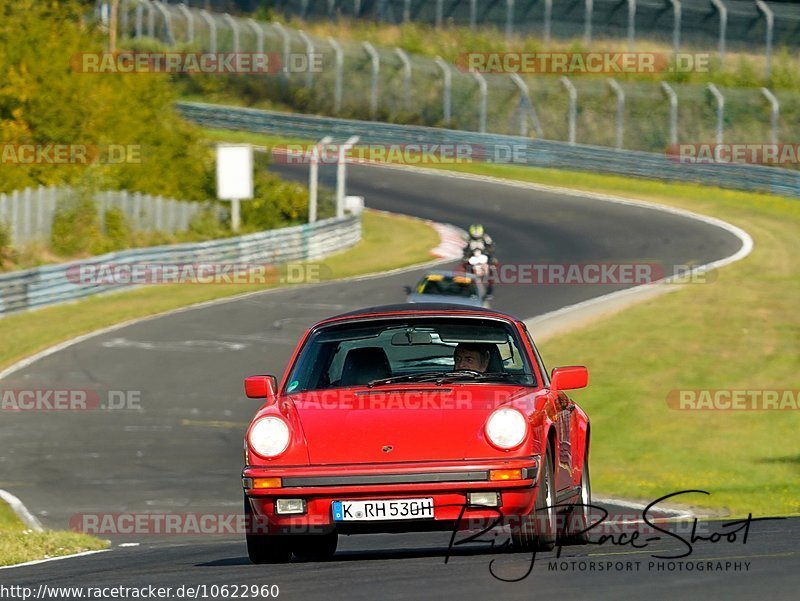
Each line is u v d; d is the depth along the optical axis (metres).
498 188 190.75
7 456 60.75
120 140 152.25
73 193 126.56
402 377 26.94
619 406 75.31
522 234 159.12
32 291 102.69
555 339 94.38
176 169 156.38
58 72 142.25
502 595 19.12
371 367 27.48
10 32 142.50
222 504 51.47
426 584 20.62
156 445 63.59
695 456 63.91
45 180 133.75
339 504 24.14
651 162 192.50
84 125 142.12
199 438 65.31
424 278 97.69
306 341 28.36
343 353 27.88
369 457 24.33
